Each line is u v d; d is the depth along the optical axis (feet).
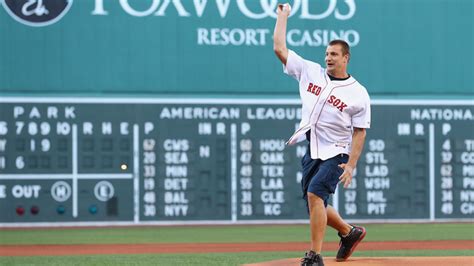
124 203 102.63
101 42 102.22
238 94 104.01
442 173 106.93
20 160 100.94
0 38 100.68
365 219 105.50
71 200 101.81
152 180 102.83
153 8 103.04
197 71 103.55
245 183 104.01
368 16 106.22
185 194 103.35
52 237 93.86
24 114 100.94
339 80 53.52
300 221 104.94
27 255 77.15
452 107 107.24
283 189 104.53
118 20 102.47
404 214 106.42
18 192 100.94
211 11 103.91
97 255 76.74
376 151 105.81
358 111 53.21
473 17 107.96
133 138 102.53
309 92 53.72
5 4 101.04
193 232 98.89
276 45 54.13
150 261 70.28
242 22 104.42
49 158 101.35
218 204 103.86
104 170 102.22
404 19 106.73
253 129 104.06
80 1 101.91
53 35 101.60
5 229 100.48
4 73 100.68
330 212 55.52
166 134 103.04
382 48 106.32
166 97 102.94
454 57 107.45
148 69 102.89
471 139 107.34
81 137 101.81
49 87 101.35
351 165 53.21
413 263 56.24
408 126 106.42
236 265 67.15
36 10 101.30
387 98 106.22
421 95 106.83
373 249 82.53
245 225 104.12
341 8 105.81
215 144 103.71
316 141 53.62
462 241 91.04
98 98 102.01
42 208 101.45
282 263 57.67
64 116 101.50
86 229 100.73
